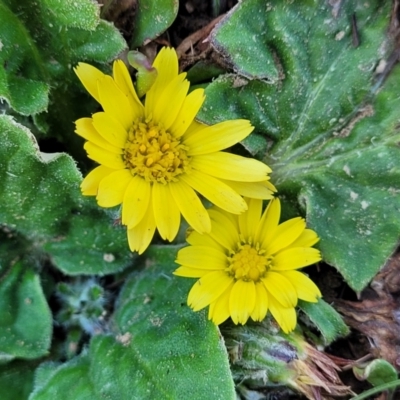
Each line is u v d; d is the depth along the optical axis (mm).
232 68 172
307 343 176
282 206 189
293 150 185
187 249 173
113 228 182
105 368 173
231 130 168
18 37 166
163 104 166
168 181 168
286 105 180
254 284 173
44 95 164
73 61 172
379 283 190
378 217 181
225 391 159
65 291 188
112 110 160
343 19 174
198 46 186
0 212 174
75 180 168
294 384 174
